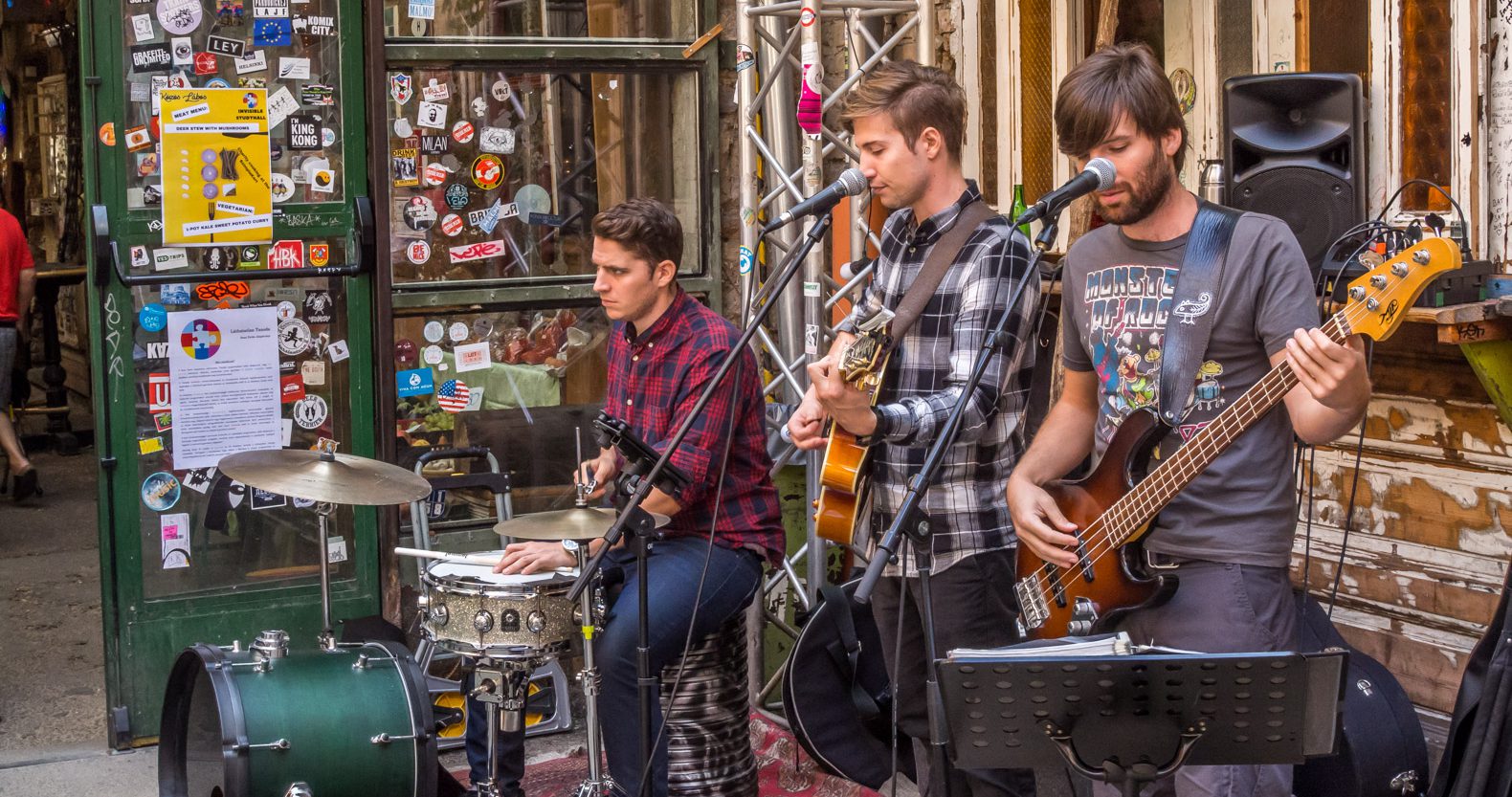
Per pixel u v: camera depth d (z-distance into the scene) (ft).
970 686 6.93
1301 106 11.63
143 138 13.52
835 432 10.04
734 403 10.92
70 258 31.30
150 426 13.84
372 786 10.43
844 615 11.57
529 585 10.53
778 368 14.96
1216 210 8.79
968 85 16.26
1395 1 11.81
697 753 11.67
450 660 14.56
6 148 33.06
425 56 14.37
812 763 13.55
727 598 10.98
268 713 10.25
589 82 15.10
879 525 10.16
